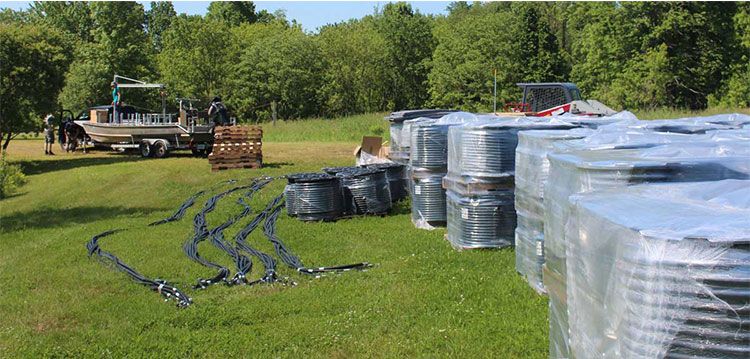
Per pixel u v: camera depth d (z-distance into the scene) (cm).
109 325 660
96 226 1212
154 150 2428
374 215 1206
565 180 432
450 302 659
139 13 5728
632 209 290
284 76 5800
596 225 298
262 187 1608
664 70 3984
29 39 2258
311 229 1107
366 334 596
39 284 820
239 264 876
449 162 923
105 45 4991
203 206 1411
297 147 2889
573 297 341
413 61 6203
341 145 2997
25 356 583
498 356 524
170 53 5912
